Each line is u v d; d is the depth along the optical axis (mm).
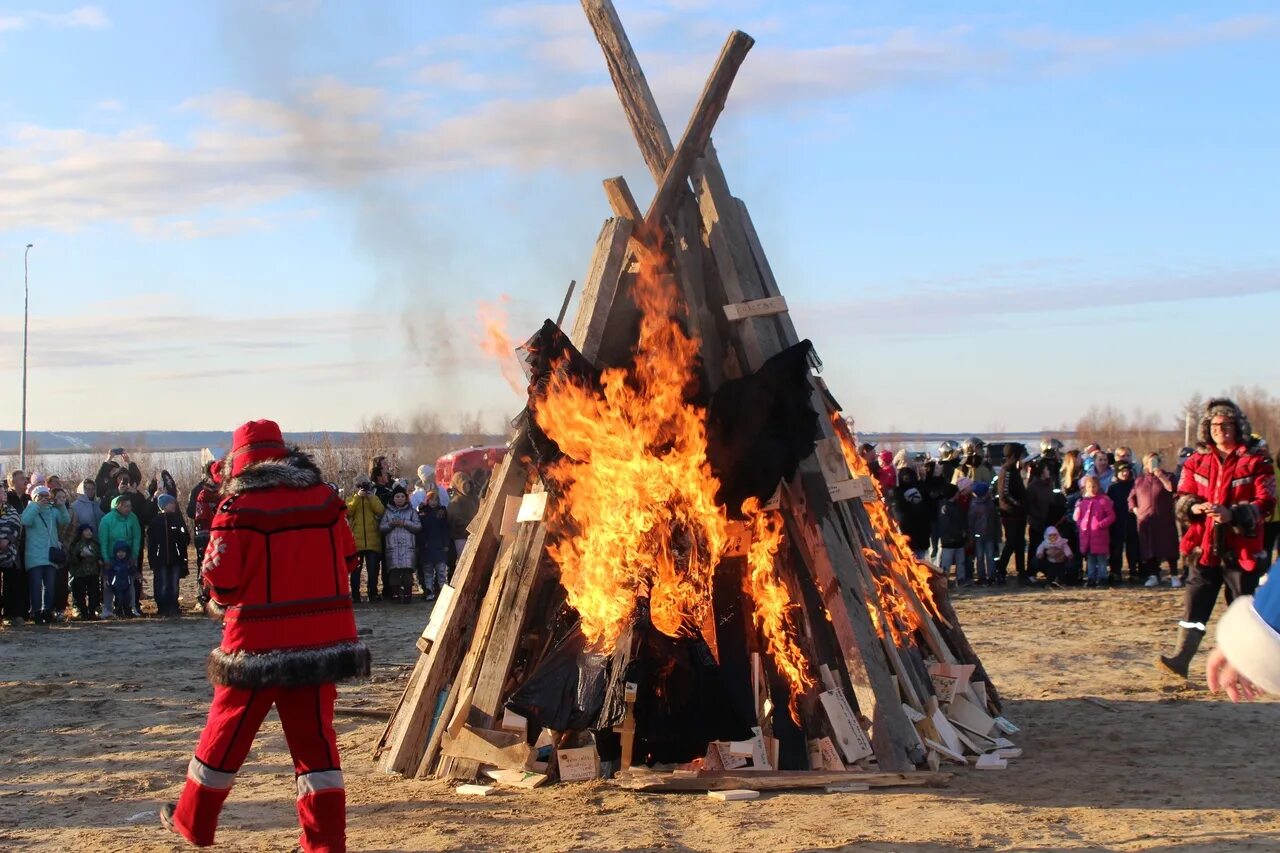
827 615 7258
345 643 5188
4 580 15922
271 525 5160
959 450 20625
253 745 8250
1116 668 10789
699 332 7562
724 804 6316
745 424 7062
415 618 16203
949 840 5562
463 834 5859
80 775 7426
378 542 18109
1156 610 15086
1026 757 7395
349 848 5699
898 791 6547
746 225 7777
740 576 7371
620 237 7652
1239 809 6090
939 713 7484
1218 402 9492
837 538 7328
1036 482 18641
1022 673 10594
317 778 5125
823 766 6914
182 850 5707
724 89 7590
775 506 7355
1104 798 6348
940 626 8602
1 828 6203
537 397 7262
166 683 11117
